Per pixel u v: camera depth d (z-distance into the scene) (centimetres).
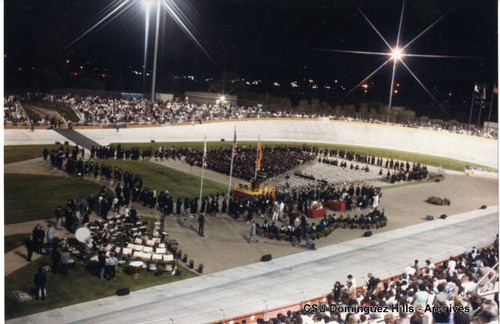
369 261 3453
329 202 5244
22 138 6744
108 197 4247
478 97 11300
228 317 2314
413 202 5897
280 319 1834
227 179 6250
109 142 7538
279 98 13525
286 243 3928
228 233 4053
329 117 11562
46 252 3092
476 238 4278
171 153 7156
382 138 11075
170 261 3152
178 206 4381
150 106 9175
